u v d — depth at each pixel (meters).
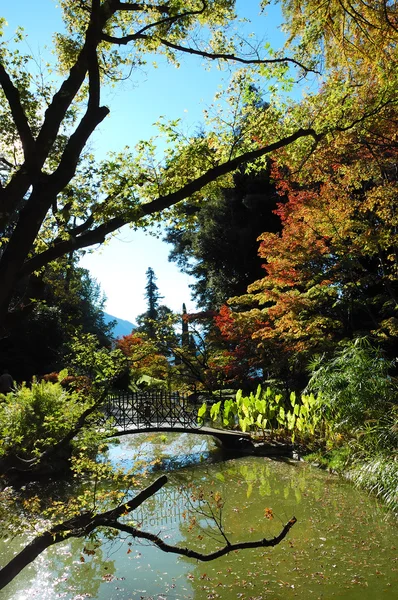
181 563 6.52
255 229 22.97
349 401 9.83
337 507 8.23
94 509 3.71
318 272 12.91
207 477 10.91
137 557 6.78
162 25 6.11
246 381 19.39
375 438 8.92
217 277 25.50
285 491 9.42
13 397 11.68
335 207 11.47
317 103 7.77
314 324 12.62
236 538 7.29
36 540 3.38
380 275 13.70
